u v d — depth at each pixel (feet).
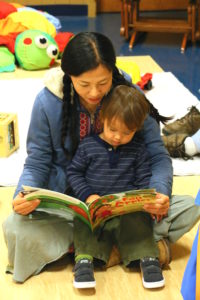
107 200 4.88
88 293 5.14
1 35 12.18
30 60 11.76
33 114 5.49
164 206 5.09
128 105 4.94
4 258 5.66
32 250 5.26
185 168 7.64
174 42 16.21
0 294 5.13
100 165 5.35
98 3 19.06
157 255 5.27
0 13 12.59
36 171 5.55
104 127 5.18
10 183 7.18
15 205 5.04
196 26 15.78
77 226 5.33
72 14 18.83
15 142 8.05
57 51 12.07
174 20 16.11
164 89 10.81
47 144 5.58
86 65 4.73
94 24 17.79
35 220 5.29
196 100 10.23
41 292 5.16
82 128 5.50
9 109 9.59
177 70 13.60
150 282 5.11
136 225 5.34
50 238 5.33
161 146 5.76
